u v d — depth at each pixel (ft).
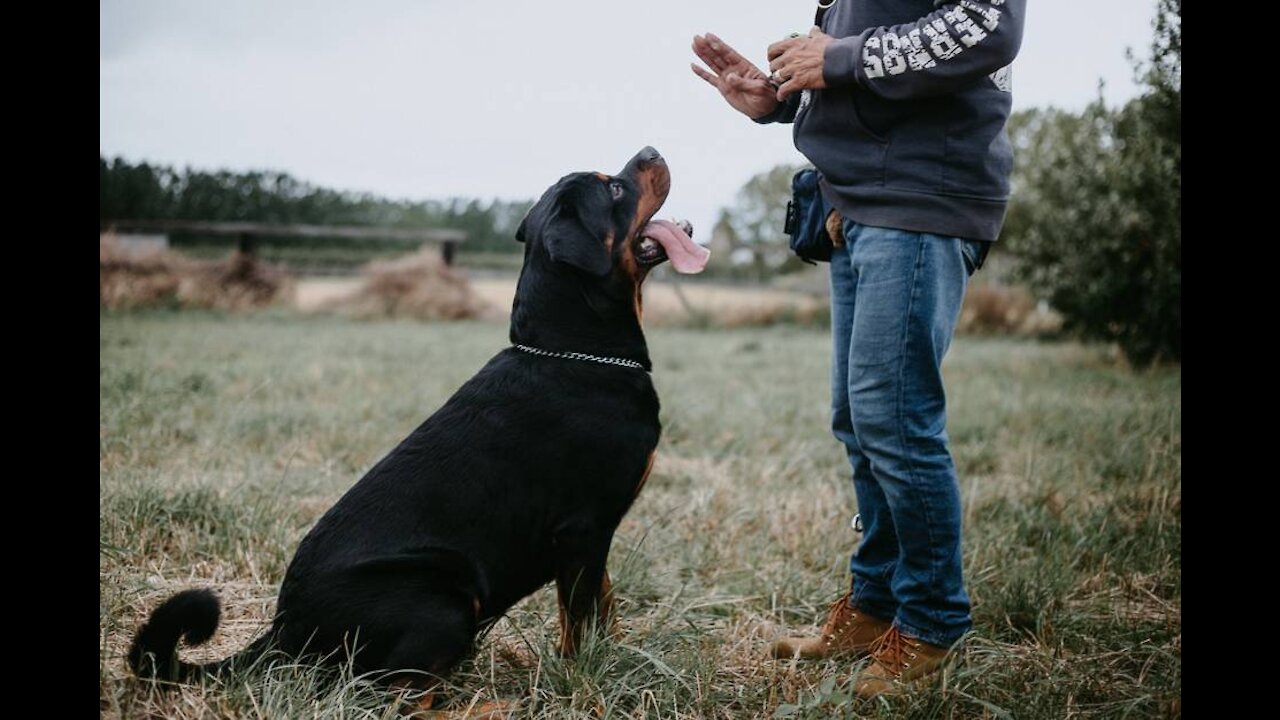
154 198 60.23
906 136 7.83
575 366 8.55
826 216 8.70
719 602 10.18
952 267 8.01
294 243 63.77
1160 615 9.93
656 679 8.15
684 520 12.89
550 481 8.23
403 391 22.09
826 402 22.58
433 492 8.01
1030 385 25.43
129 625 8.89
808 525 12.78
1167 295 27.40
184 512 11.76
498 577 8.16
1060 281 32.07
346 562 7.70
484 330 43.11
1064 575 10.64
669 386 24.50
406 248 66.80
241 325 40.14
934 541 8.14
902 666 8.30
